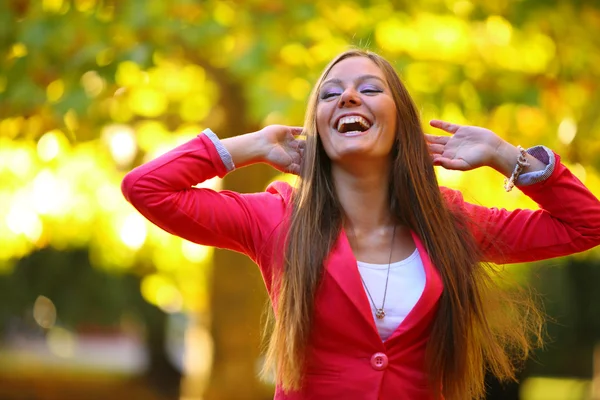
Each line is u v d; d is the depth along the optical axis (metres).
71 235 16.19
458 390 5.23
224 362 14.12
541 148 5.66
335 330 5.07
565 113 12.21
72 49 11.19
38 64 11.25
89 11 11.30
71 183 14.73
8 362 37.66
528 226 5.70
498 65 12.34
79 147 13.59
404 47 12.20
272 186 5.76
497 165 5.67
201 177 5.40
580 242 5.63
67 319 25.84
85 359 45.44
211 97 13.55
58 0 11.64
